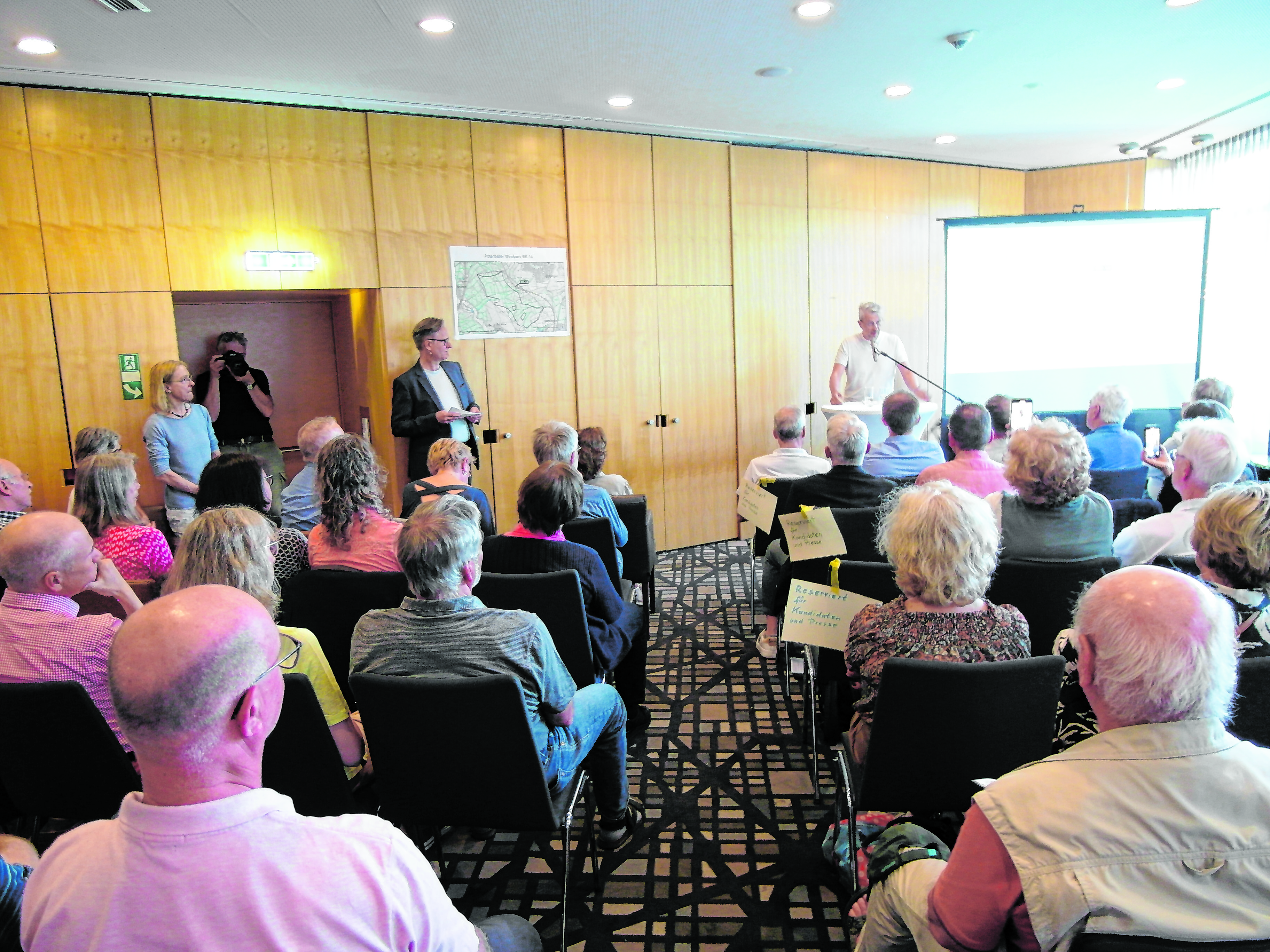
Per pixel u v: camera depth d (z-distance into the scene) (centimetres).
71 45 374
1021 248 666
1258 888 98
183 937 87
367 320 533
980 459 307
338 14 352
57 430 434
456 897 229
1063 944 100
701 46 415
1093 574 215
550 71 444
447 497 200
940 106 557
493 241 537
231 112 456
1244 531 165
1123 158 762
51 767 185
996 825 104
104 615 199
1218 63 477
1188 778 100
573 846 252
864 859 191
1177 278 666
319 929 89
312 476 347
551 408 570
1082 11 389
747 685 365
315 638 203
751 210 638
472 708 175
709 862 242
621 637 280
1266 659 152
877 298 716
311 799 186
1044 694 164
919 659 169
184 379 441
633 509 361
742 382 648
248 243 466
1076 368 680
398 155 503
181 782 91
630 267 588
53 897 90
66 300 429
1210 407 388
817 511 274
